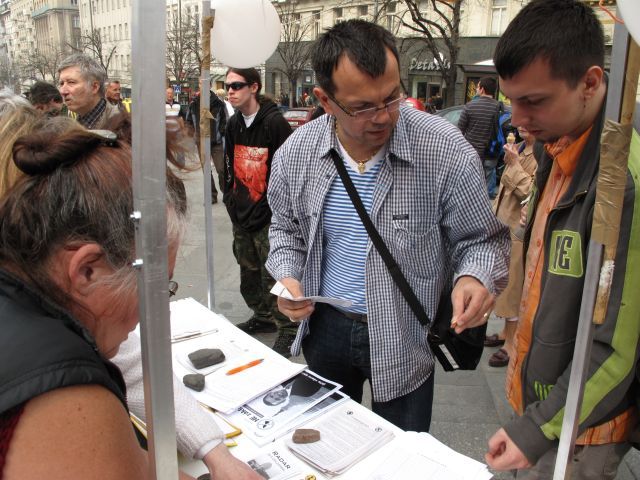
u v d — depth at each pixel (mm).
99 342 745
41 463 585
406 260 1414
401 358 1462
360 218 1425
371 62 1180
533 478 1275
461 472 1112
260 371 1504
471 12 17594
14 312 635
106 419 624
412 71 19828
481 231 1378
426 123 1374
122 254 665
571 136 1094
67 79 2846
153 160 592
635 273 942
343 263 1505
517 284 2463
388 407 1533
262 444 1214
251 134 2900
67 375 593
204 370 1510
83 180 637
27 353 594
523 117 1053
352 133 1305
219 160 6043
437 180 1352
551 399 1062
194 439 1105
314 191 1496
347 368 1623
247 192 2965
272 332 3342
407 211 1385
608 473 1182
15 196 642
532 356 1182
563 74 968
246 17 2043
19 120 835
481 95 5465
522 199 2676
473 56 17750
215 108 5895
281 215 1650
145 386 670
